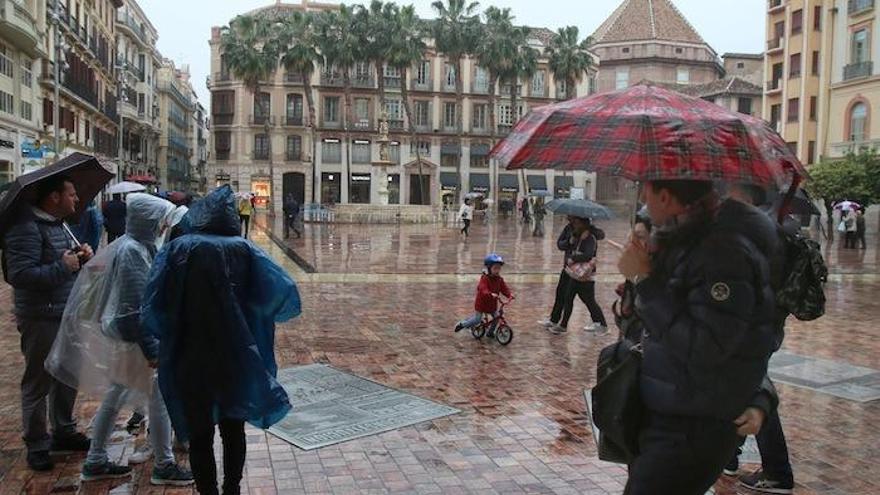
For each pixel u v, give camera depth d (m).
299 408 6.47
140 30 64.81
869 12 42.88
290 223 30.69
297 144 69.75
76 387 4.68
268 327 4.23
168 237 5.04
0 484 4.73
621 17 84.50
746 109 68.56
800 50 49.09
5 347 8.65
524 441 5.74
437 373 7.85
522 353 8.94
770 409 2.81
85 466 4.82
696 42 82.00
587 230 10.19
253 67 60.62
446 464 5.23
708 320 2.62
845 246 31.11
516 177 73.19
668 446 2.75
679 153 2.68
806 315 3.28
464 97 72.56
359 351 8.86
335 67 69.50
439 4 62.22
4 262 4.79
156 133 74.94
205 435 4.07
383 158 45.69
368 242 28.31
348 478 4.94
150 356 4.44
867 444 5.88
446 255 22.89
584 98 3.14
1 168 27.89
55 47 31.62
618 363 3.00
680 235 2.78
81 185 5.51
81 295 4.61
